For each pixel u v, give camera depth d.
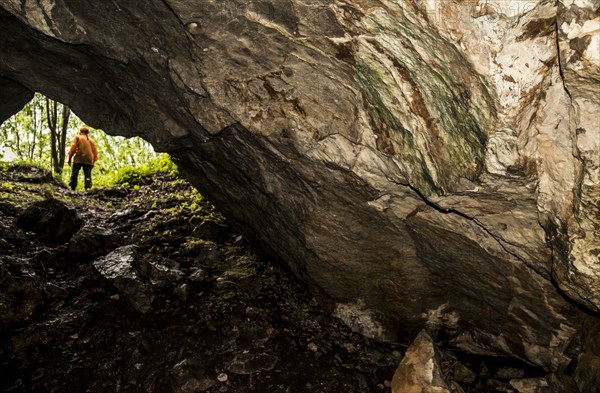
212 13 2.84
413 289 4.33
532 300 3.64
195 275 5.05
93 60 3.78
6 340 4.16
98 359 4.09
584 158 2.29
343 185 3.65
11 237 5.38
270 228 4.78
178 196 7.27
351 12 2.55
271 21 2.79
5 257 4.70
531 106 2.38
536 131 2.47
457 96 2.53
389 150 3.13
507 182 2.74
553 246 2.85
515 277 3.57
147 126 4.18
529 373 4.03
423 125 2.81
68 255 5.28
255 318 4.46
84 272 5.09
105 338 4.29
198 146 4.26
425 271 4.20
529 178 2.65
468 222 3.43
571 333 3.66
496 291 3.82
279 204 4.21
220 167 4.52
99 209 7.08
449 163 2.84
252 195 4.56
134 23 3.25
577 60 2.02
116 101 4.18
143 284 4.72
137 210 6.81
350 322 4.68
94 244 5.43
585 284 2.68
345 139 3.26
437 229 3.66
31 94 4.88
